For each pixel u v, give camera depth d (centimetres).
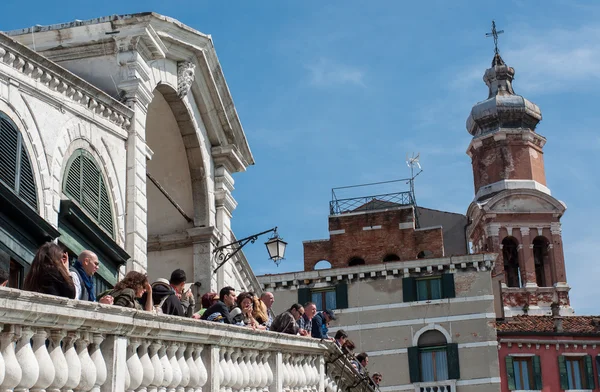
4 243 1307
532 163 6631
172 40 1934
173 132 2148
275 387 1374
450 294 4166
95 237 1588
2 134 1364
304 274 4319
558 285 6069
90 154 1636
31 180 1434
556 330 4341
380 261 5044
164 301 1184
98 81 1792
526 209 6231
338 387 1797
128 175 1766
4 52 1386
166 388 1032
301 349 1508
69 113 1575
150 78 1880
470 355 4078
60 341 834
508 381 4194
